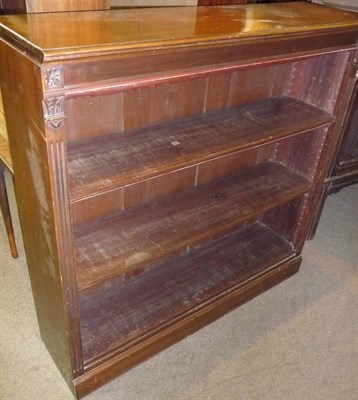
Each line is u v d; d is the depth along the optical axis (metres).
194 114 1.45
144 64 0.95
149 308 1.54
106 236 1.33
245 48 1.11
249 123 1.43
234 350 1.58
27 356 1.51
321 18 1.39
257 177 1.72
